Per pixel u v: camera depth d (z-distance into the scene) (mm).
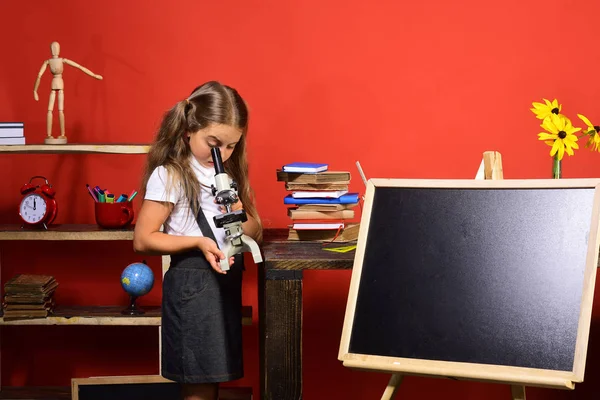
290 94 2955
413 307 1888
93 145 2648
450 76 2939
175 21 2932
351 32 2936
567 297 1771
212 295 2217
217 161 2119
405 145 2965
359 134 2965
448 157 2965
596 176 2941
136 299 2805
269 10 2930
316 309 3039
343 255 2156
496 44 2928
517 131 2947
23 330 3047
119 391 2686
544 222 1867
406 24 2932
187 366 2207
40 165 2990
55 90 2764
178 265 2236
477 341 1802
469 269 1882
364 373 3061
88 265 3031
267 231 2758
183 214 2240
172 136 2248
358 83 2949
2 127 2678
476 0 2916
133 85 2947
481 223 1921
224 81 2949
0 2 2928
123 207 2723
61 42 2938
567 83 2928
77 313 2740
